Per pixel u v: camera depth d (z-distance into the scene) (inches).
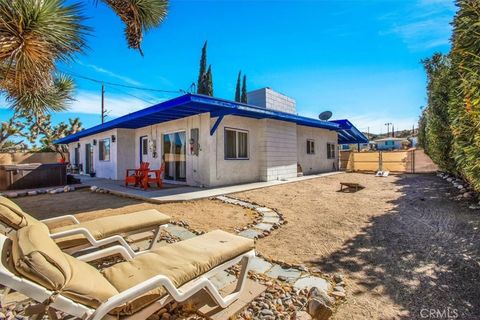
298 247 149.9
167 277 70.6
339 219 204.8
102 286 64.7
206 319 83.7
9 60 127.3
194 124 368.8
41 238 64.2
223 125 365.1
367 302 95.7
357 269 122.0
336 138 668.7
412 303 95.0
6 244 58.3
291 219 207.2
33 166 364.8
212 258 86.9
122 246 105.0
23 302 86.6
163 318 84.3
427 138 488.4
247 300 93.0
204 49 824.9
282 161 443.2
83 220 198.4
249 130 404.2
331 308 87.6
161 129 429.4
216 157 354.6
